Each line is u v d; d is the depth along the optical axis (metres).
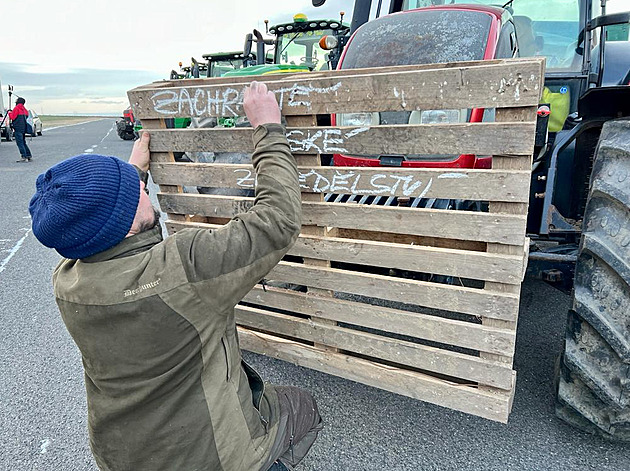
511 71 1.37
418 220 1.63
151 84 2.09
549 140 3.11
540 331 2.87
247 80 1.93
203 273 1.20
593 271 1.67
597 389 1.72
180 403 1.26
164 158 2.06
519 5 3.41
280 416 1.54
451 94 1.46
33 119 21.78
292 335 2.09
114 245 1.21
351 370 1.99
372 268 2.25
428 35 2.72
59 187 1.11
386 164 2.35
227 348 1.35
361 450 2.06
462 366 1.73
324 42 4.64
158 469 1.31
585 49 3.01
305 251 1.90
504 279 1.56
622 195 1.59
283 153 1.50
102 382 1.28
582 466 1.90
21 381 2.66
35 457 2.12
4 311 3.51
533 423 2.14
